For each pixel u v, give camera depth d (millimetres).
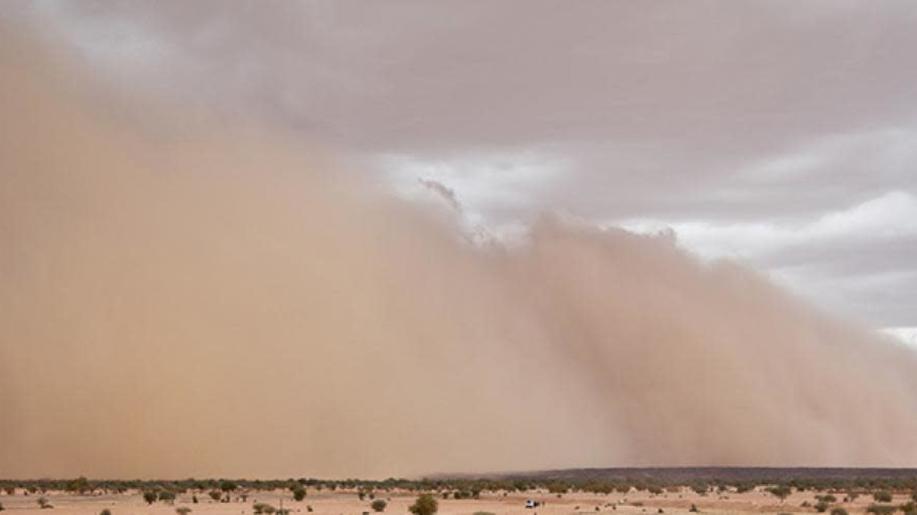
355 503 69312
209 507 65312
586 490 90188
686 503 70500
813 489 96000
